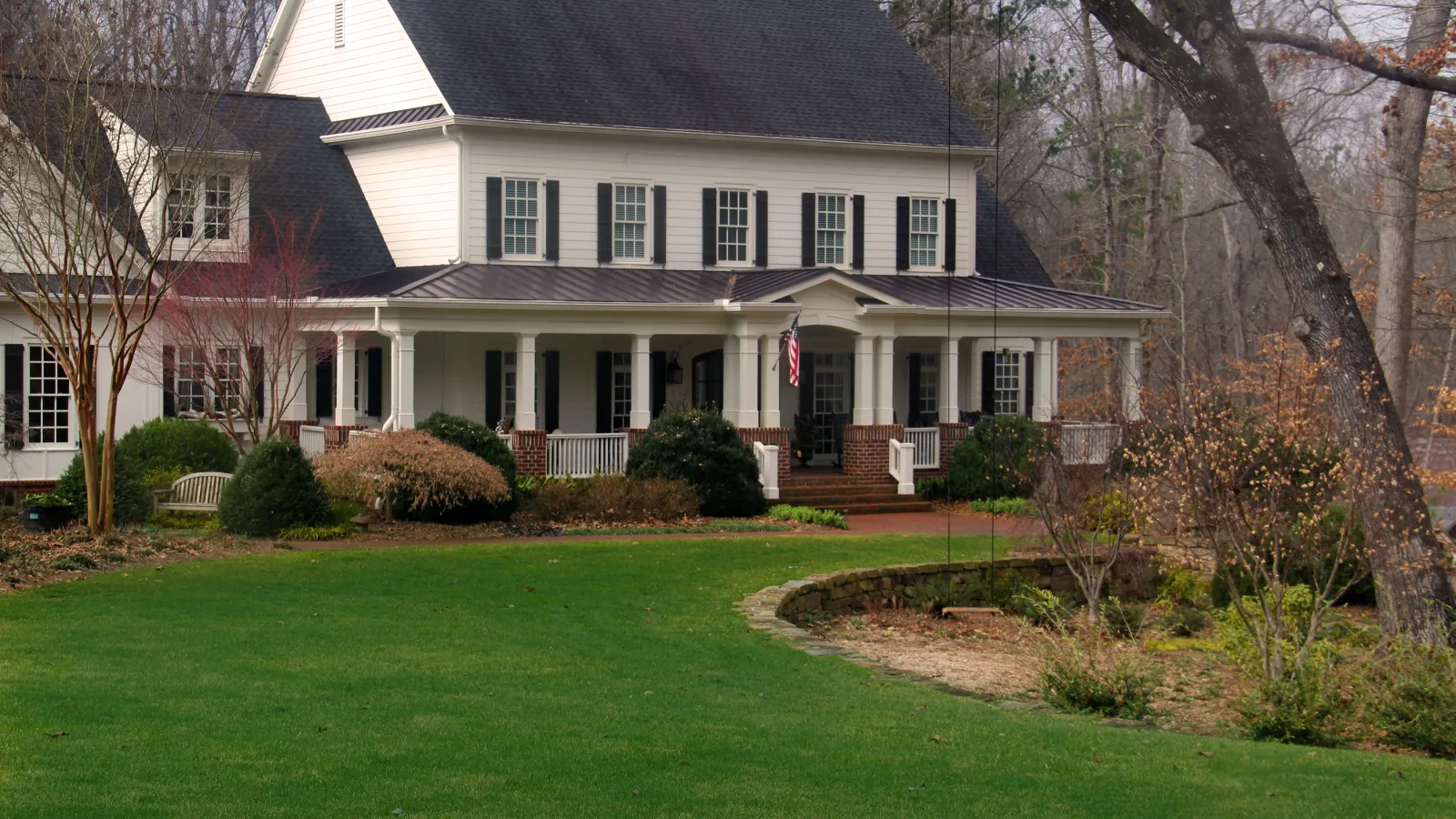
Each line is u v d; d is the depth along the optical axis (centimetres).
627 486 2902
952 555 2414
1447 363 3894
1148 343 4088
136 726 1080
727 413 3281
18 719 1088
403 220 3362
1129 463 2334
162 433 2850
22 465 2881
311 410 3288
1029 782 1040
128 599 1745
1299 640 1552
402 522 2659
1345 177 4625
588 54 3506
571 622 1705
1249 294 5362
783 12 3897
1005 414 3731
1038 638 1714
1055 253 5722
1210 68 1841
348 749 1041
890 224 3716
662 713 1215
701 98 3528
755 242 3544
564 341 3453
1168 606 2211
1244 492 1875
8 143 2297
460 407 3334
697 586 2011
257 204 3228
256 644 1466
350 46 3506
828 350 3762
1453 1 2458
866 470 3356
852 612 2125
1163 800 1008
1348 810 999
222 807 895
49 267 2794
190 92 2580
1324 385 1950
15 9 2370
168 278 2412
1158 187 4603
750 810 934
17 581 1864
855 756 1086
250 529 2452
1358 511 1919
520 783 973
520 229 3303
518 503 2797
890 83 3844
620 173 3397
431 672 1359
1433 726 1305
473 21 3441
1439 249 4569
